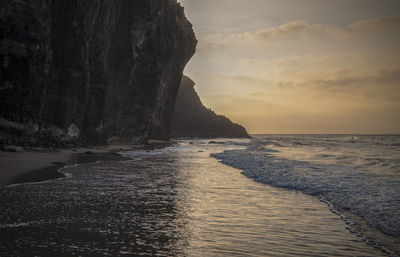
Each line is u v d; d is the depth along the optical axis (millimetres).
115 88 44969
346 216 8469
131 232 6609
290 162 22469
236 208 9141
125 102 48281
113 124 45500
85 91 32062
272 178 14805
